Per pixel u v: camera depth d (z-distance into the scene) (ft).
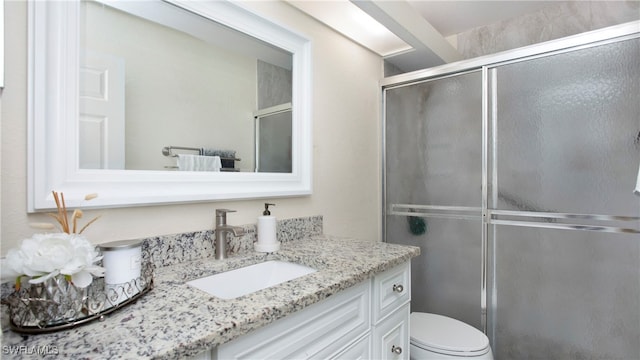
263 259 3.84
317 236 5.19
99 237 2.91
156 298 2.45
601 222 4.62
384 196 6.97
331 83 5.70
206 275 3.22
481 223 5.72
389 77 6.88
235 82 4.15
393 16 4.95
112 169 3.03
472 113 5.84
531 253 5.22
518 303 5.34
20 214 2.52
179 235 3.43
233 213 4.07
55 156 2.66
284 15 4.79
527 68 5.25
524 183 5.27
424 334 4.68
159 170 3.39
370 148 6.73
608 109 4.57
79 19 2.83
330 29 5.70
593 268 4.69
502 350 5.49
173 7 3.53
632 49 4.41
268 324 2.31
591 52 4.71
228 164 4.04
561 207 4.93
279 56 4.71
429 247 6.36
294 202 4.95
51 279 2.04
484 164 5.68
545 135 5.08
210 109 3.88
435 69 6.25
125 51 3.16
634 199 4.39
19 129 2.52
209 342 1.87
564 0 6.15
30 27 2.54
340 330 3.00
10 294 2.23
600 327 4.63
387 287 3.75
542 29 6.48
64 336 1.88
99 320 2.07
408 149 6.67
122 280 2.45
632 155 4.40
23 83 2.54
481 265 5.72
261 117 4.45
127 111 3.16
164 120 3.46
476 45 7.31
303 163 5.03
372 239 6.74
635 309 4.39
